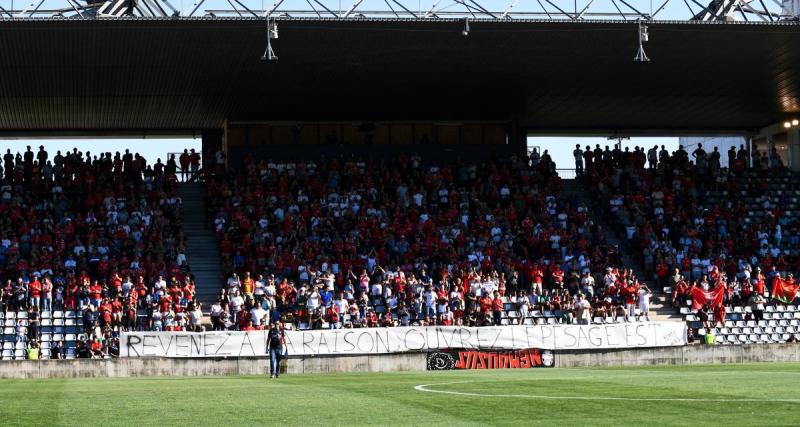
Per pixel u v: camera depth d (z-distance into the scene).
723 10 45.12
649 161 60.16
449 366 40.75
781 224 57.03
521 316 47.59
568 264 51.34
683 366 39.03
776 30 44.72
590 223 54.47
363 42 45.22
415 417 18.62
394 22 42.97
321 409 20.31
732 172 61.09
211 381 31.88
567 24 43.47
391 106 57.62
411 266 49.47
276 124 60.31
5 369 37.16
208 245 52.44
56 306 45.41
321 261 49.00
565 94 55.91
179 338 40.03
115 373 38.56
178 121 60.41
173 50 45.28
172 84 51.31
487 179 58.31
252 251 50.09
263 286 46.25
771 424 16.78
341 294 46.72
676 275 50.41
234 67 48.38
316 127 60.62
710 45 46.66
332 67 48.97
